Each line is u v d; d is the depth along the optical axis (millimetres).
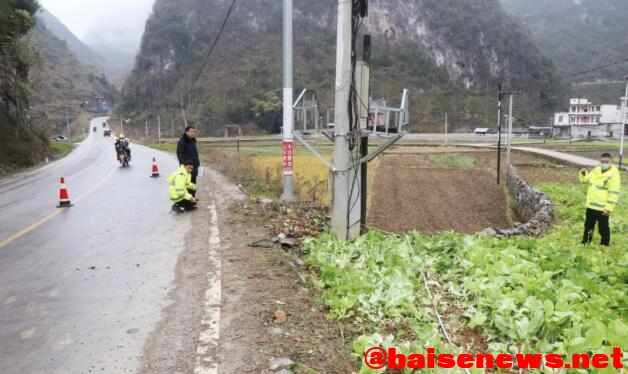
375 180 28656
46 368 3658
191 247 7137
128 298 5086
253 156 33344
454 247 6371
